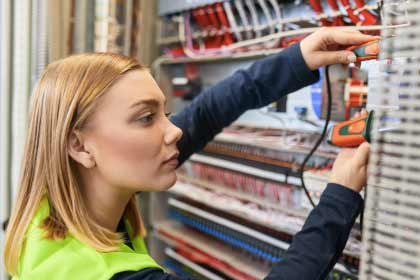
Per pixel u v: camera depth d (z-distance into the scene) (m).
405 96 0.46
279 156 1.29
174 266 1.74
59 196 0.67
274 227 1.21
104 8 1.63
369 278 0.51
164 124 0.71
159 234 1.76
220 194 1.44
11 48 1.58
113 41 1.67
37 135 0.69
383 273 0.49
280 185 1.21
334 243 0.59
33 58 1.58
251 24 1.35
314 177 1.06
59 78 0.67
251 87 0.88
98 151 0.67
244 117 1.40
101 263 0.61
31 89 1.59
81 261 0.62
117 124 0.65
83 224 0.67
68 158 0.67
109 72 0.65
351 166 0.61
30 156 0.71
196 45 1.54
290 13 1.22
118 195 0.73
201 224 1.57
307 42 0.79
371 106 0.61
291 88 0.84
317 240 0.59
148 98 0.66
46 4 1.55
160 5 1.62
